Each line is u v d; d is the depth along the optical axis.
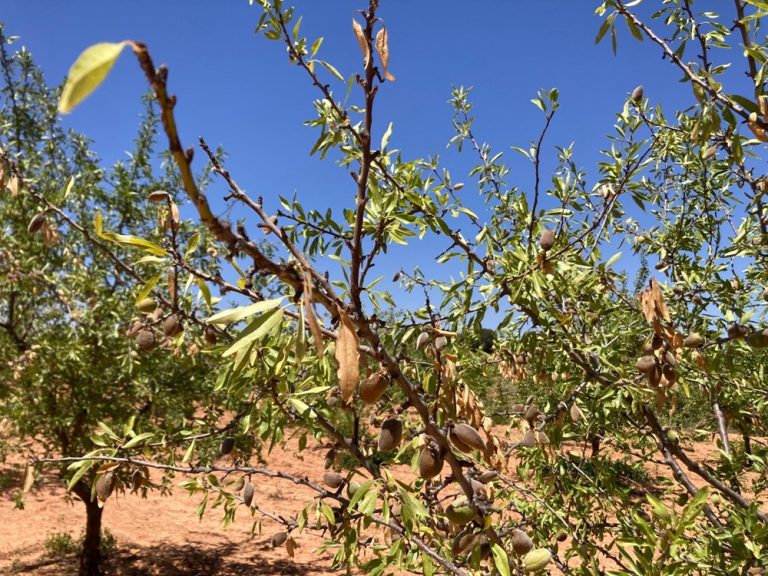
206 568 7.57
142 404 7.07
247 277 1.32
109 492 1.92
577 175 2.80
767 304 2.29
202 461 4.66
